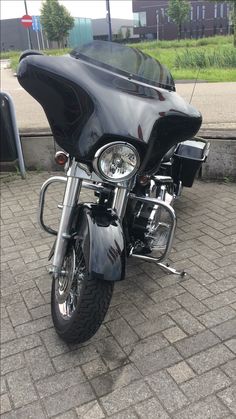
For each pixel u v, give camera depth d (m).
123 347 2.83
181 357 2.71
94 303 2.52
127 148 2.36
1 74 21.31
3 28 62.44
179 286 3.42
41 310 3.30
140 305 3.22
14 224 4.75
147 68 2.90
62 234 2.79
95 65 2.70
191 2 57.22
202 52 15.47
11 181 6.13
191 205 4.89
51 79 2.49
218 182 5.54
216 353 2.71
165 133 2.71
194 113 2.96
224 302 3.19
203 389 2.46
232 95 9.62
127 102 2.50
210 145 5.43
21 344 2.96
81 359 2.77
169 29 61.00
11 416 2.44
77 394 2.53
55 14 48.59
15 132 5.96
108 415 2.37
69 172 2.73
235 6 23.23
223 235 4.17
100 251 2.43
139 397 2.46
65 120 2.54
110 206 2.81
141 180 2.84
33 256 4.08
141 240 3.06
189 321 3.02
